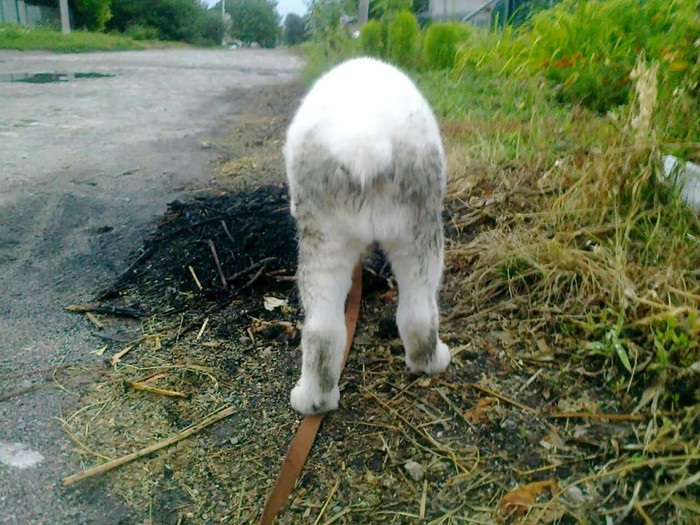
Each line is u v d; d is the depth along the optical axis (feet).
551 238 2.58
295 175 1.79
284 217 3.21
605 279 2.21
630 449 1.73
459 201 3.07
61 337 2.42
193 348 2.35
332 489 1.73
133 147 5.02
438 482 1.73
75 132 5.56
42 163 4.49
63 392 2.12
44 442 1.90
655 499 1.59
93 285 2.79
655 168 2.48
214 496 1.73
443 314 2.39
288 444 1.89
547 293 2.33
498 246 2.55
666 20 3.98
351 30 7.41
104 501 1.71
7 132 5.46
